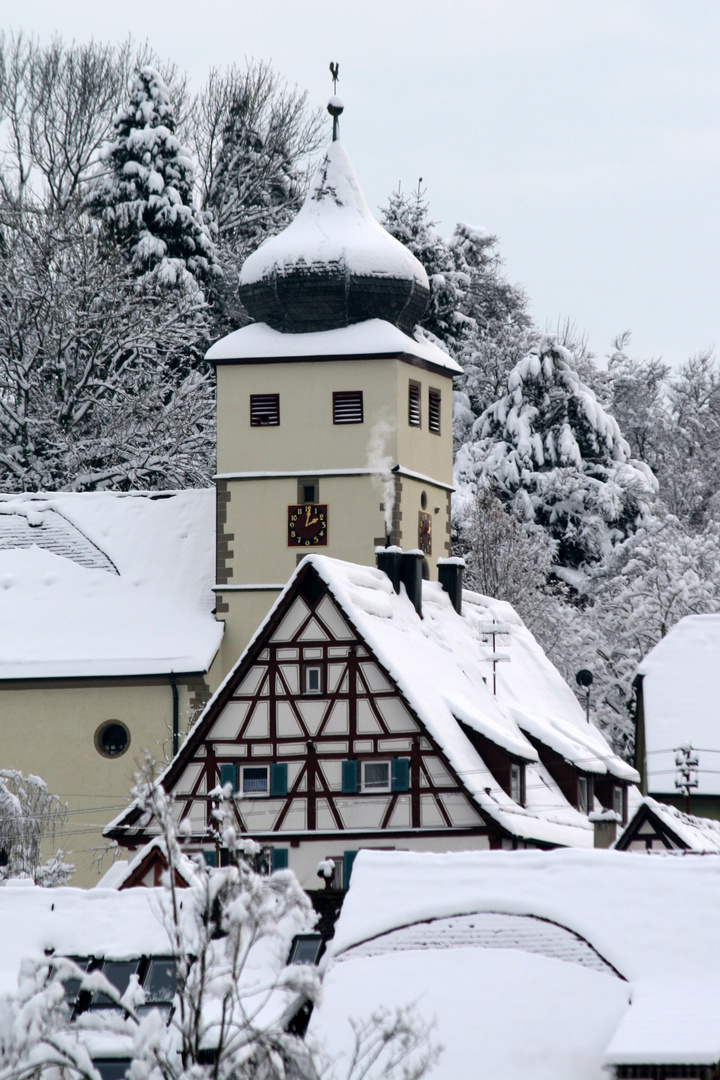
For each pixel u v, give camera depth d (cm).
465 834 9494
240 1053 4772
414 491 12188
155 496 12850
